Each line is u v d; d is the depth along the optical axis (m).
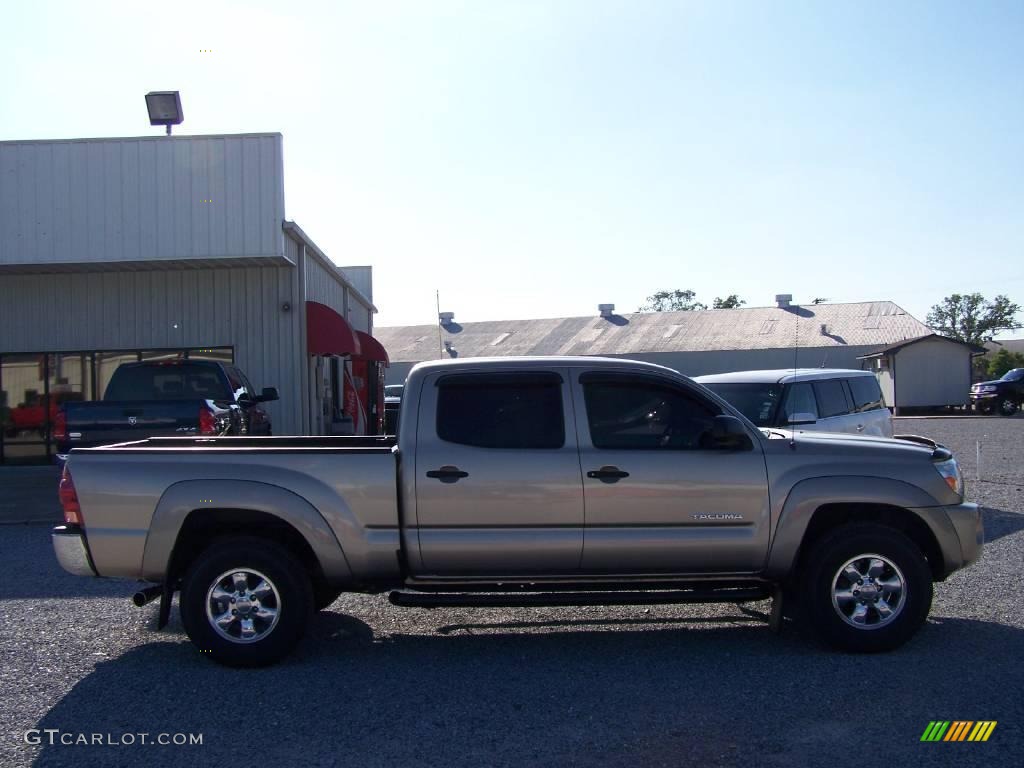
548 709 5.32
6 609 7.79
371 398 28.38
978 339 82.62
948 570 6.50
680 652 6.41
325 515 6.18
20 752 4.82
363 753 4.75
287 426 18.27
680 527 6.24
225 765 4.63
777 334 50.38
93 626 7.24
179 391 13.20
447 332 59.28
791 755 4.63
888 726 4.97
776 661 6.15
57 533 6.26
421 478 6.17
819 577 6.23
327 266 22.06
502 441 6.28
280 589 6.15
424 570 6.25
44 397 18.61
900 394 40.94
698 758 4.61
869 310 51.81
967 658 6.10
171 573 6.32
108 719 5.27
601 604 6.25
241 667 6.15
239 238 16.55
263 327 18.31
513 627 7.15
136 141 16.64
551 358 6.55
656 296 103.44
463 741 4.88
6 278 18.55
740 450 6.32
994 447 21.69
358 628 7.16
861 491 6.28
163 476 6.20
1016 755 4.59
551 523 6.19
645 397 6.45
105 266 17.39
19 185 16.69
